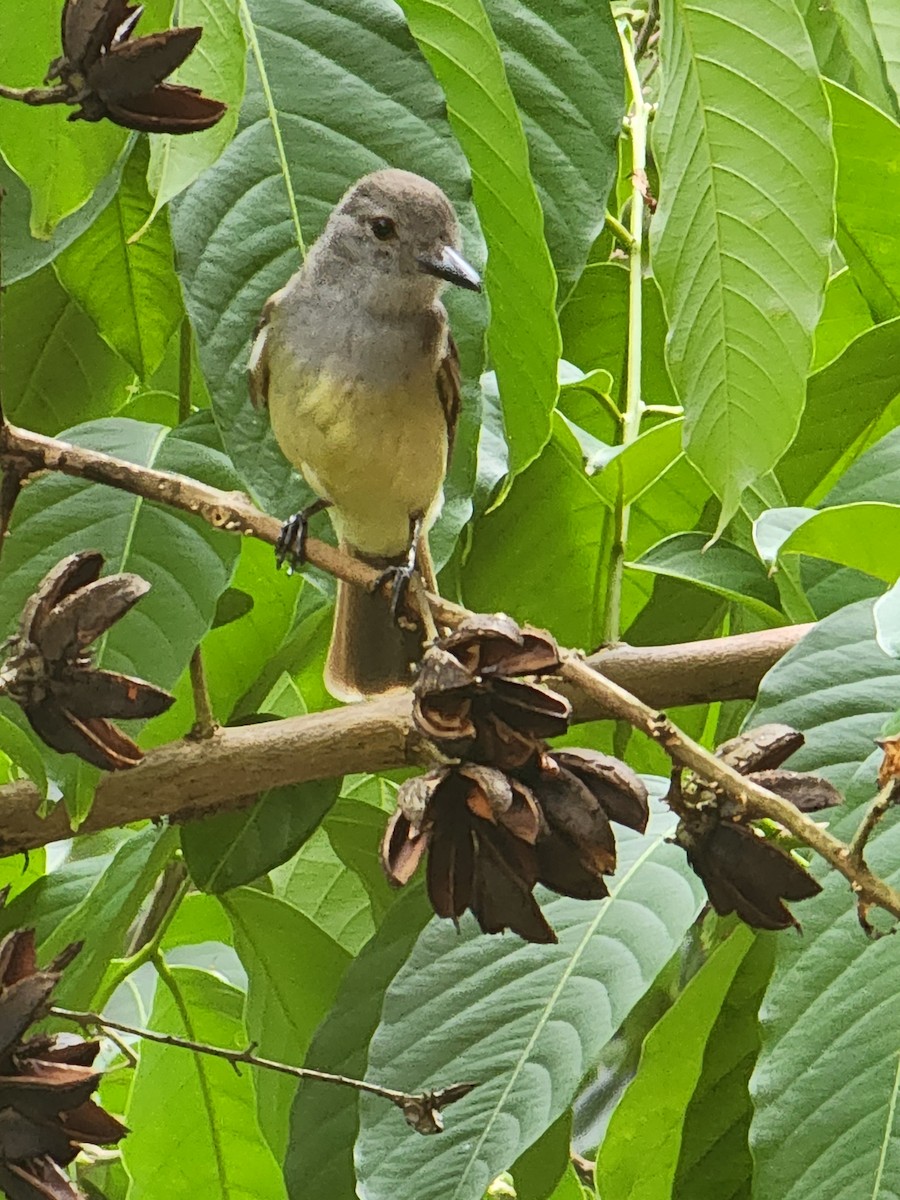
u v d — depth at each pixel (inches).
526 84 122.0
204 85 89.3
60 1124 73.9
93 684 71.7
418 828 71.0
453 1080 101.0
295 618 133.8
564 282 121.9
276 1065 86.8
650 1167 114.1
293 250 105.1
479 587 139.4
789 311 114.0
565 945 106.1
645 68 162.2
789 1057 91.2
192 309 103.7
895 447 116.7
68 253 129.3
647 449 121.2
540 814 71.7
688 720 138.5
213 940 141.9
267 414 127.1
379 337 126.0
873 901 70.7
